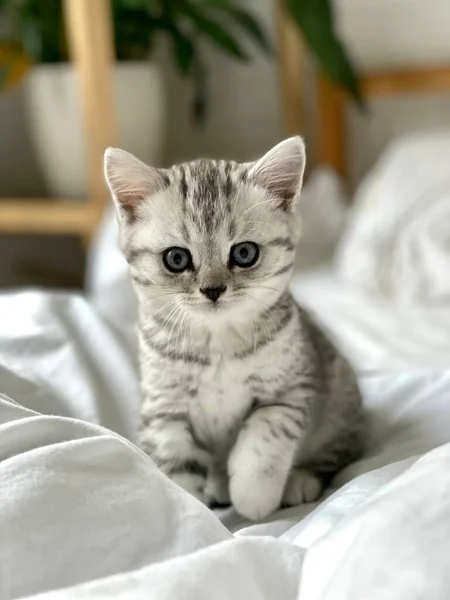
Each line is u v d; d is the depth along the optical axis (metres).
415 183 0.52
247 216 0.25
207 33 0.59
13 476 0.17
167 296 0.25
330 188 0.61
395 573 0.14
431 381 0.31
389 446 0.27
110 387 0.30
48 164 0.59
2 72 0.57
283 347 0.25
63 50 0.58
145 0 0.57
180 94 0.72
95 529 0.17
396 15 0.58
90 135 0.51
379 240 0.51
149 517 0.17
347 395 0.28
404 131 0.64
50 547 0.16
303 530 0.20
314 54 0.56
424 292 0.47
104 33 0.50
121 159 0.25
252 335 0.25
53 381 0.29
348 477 0.25
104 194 0.52
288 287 0.27
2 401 0.21
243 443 0.24
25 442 0.19
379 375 0.33
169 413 0.25
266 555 0.16
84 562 0.16
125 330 0.35
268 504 0.24
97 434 0.19
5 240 0.65
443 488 0.16
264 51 0.64
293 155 0.25
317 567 0.16
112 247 0.47
